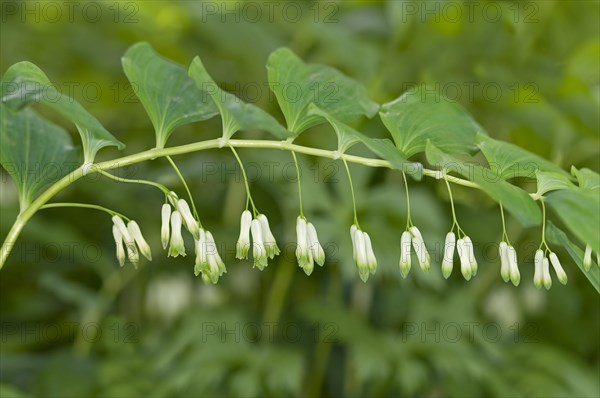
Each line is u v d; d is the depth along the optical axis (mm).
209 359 880
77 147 637
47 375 917
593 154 1054
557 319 1092
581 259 603
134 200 1048
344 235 859
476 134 604
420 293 1017
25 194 623
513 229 1016
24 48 1173
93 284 1172
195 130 1065
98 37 1173
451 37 1037
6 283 1120
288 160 918
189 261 1032
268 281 1066
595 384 927
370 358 851
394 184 1075
